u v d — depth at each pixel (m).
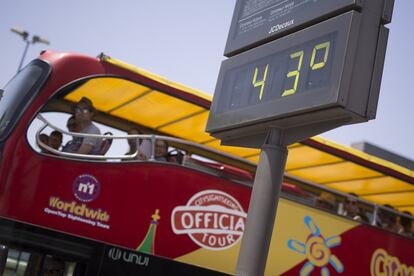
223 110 5.43
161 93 7.96
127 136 7.31
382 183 10.02
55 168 6.79
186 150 10.44
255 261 4.38
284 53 4.90
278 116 4.62
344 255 8.48
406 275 9.05
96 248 6.85
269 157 4.65
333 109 4.17
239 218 7.72
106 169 7.06
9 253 6.50
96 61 7.33
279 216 8.09
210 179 7.67
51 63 7.15
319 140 8.79
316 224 8.35
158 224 7.17
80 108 7.71
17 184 6.56
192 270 7.38
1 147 6.56
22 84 7.20
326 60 4.36
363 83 4.21
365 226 8.82
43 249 6.55
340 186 10.99
